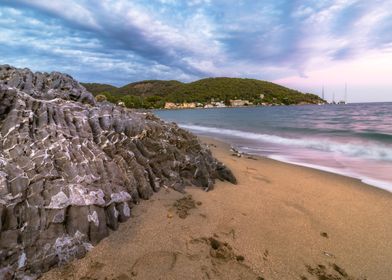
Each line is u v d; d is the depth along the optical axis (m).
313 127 28.56
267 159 13.34
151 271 4.26
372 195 8.25
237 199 7.47
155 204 6.48
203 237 5.33
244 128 31.00
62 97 9.68
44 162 5.01
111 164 6.23
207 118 54.72
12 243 3.88
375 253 5.21
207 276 4.25
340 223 6.40
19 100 6.15
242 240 5.37
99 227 4.87
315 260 4.92
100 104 11.53
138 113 11.26
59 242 4.27
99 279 4.00
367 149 15.34
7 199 4.12
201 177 8.36
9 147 5.11
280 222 6.28
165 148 8.44
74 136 6.31
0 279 3.61
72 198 4.73
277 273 4.46
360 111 57.78
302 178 9.95
